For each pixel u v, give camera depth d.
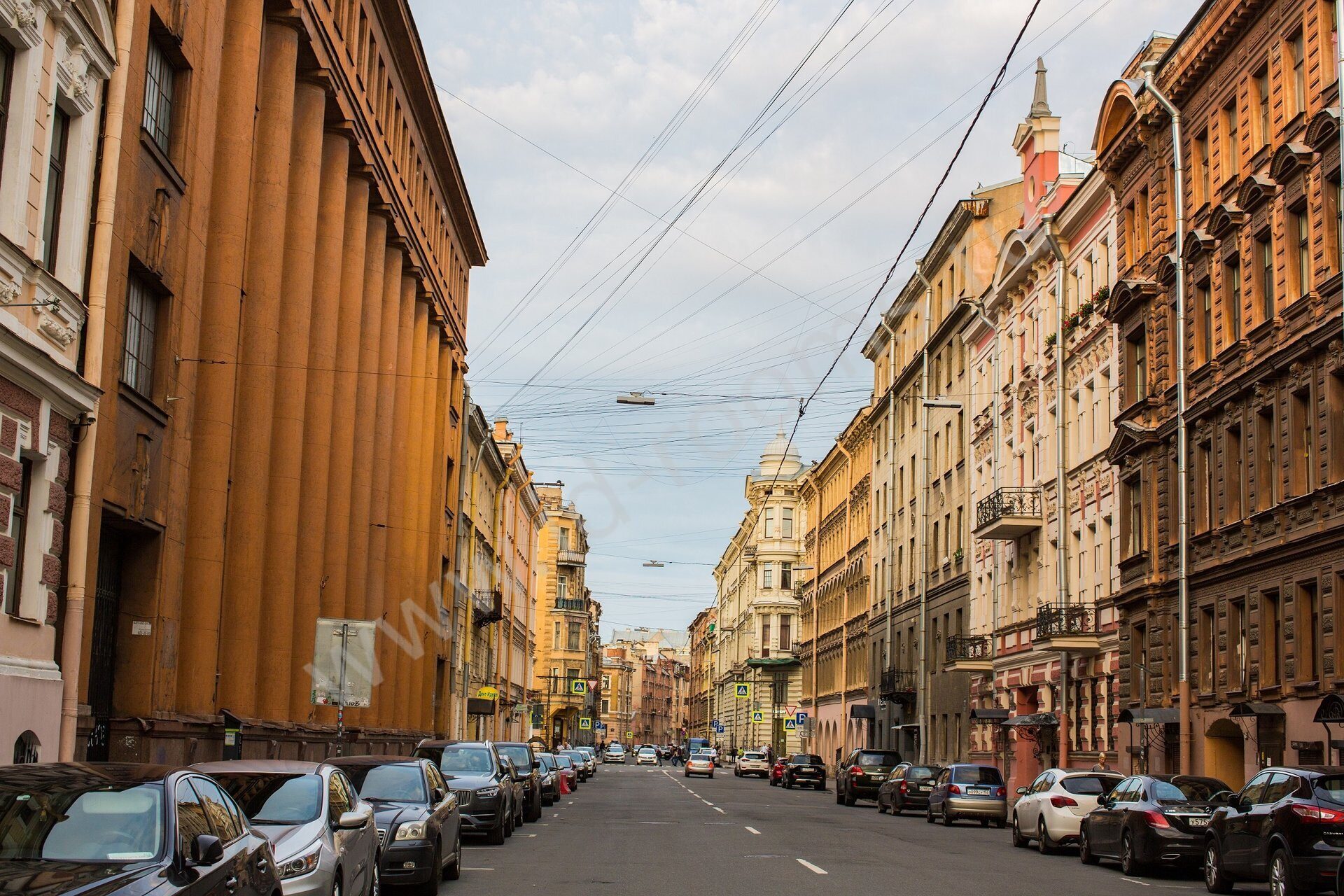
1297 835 15.59
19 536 16.28
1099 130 35.28
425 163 42.59
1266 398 26.69
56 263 17.12
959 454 52.34
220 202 23.17
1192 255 30.12
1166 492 31.70
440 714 48.97
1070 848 25.83
